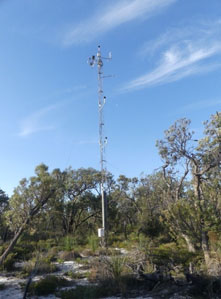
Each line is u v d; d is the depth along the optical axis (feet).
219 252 40.52
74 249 67.41
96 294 32.81
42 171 44.24
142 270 38.83
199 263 41.04
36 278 42.29
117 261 39.14
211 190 42.27
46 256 52.95
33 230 43.57
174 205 44.37
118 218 116.47
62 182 46.37
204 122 52.01
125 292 32.99
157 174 83.15
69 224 120.37
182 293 31.45
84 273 43.14
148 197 88.63
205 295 30.96
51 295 33.83
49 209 44.88
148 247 49.75
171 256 44.09
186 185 63.77
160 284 34.22
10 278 43.34
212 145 50.47
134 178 120.78
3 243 69.72
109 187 126.21
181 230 43.86
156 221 79.97
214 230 40.34
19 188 43.39
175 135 58.90
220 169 50.03
